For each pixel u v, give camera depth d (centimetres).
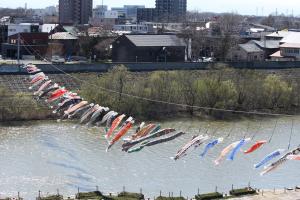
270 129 9888
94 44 16088
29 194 6275
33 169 7206
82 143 8506
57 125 9606
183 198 5922
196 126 9938
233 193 6128
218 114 10731
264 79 11800
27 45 15250
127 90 10244
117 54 14838
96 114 5856
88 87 10188
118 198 5894
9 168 7219
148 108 10375
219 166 7531
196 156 7944
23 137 8800
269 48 17300
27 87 10581
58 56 14875
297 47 16800
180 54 14838
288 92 11488
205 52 17350
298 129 9931
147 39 14600
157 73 10969
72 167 7350
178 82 10888
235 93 10894
